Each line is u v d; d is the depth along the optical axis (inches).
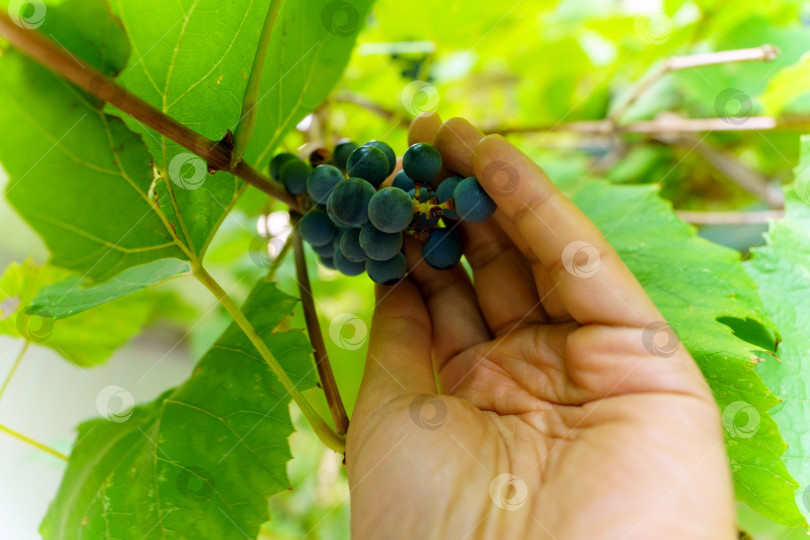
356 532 8.2
